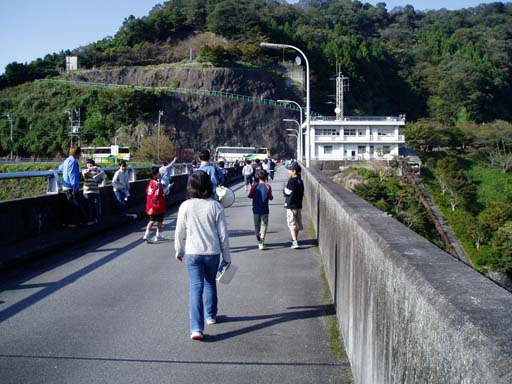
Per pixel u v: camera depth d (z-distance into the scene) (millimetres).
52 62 129625
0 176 9531
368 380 3668
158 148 88188
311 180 16797
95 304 6715
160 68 114250
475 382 1613
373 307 3514
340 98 85500
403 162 60688
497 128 81500
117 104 99938
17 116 102000
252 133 104500
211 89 107250
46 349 5133
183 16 137875
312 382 4402
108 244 11539
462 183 49188
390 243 3213
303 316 6270
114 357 4941
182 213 5594
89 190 13164
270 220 16141
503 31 154250
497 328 1670
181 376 4516
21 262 9180
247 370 4656
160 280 8039
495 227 31547
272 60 119125
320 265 9289
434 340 2035
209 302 5934
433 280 2283
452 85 112688
